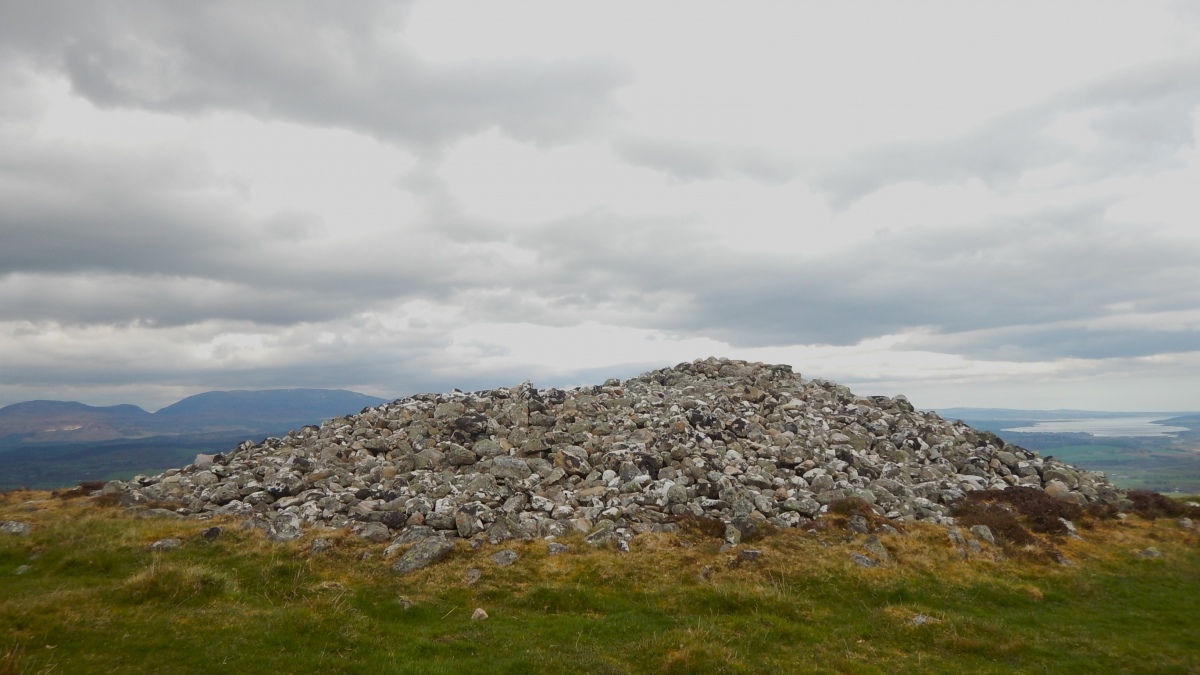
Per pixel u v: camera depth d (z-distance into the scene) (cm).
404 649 2202
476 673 2061
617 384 6838
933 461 4934
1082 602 3003
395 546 3155
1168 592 3123
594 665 2153
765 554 3231
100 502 3700
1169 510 4153
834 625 2644
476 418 5078
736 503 3722
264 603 2527
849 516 3659
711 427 4962
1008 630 2611
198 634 2131
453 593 2780
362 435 5162
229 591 2567
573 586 2861
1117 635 2636
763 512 3694
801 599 2845
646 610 2719
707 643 2294
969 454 5044
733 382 6400
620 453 4344
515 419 5125
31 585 2595
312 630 2220
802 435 5019
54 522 3303
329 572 2931
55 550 2962
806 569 3106
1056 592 3088
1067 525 3834
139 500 3759
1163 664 2355
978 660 2375
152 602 2386
